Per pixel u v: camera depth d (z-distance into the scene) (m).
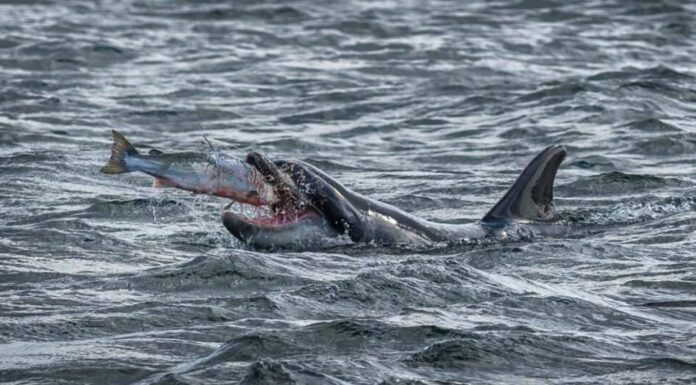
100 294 39.16
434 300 37.94
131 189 60.22
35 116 82.88
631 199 58.22
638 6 130.75
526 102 87.44
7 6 135.25
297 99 90.88
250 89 94.38
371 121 83.50
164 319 36.03
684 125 78.56
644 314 37.16
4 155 68.12
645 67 102.69
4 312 37.06
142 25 123.88
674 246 47.53
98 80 97.38
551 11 128.75
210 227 51.47
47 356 32.75
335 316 36.53
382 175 65.81
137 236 49.41
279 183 46.81
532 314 36.53
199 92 92.88
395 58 106.88
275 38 116.81
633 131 76.75
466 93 92.31
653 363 32.03
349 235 47.69
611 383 30.61
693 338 34.38
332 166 68.25
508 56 107.19
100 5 137.00
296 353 32.28
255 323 35.56
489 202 58.28
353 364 31.14
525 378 30.92
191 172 45.53
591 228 51.94
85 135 77.62
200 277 40.38
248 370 30.09
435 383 30.27
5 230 48.94
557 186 60.81
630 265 44.28
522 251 46.06
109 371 31.53
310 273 41.91
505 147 74.25
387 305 37.50
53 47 107.94
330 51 110.56
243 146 75.25
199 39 116.56
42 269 42.84
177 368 31.53
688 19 125.44
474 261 45.00
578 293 39.66
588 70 101.50
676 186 60.59
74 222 50.81
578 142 74.06
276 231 46.81
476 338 33.03
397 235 48.31
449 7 134.25
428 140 77.56
